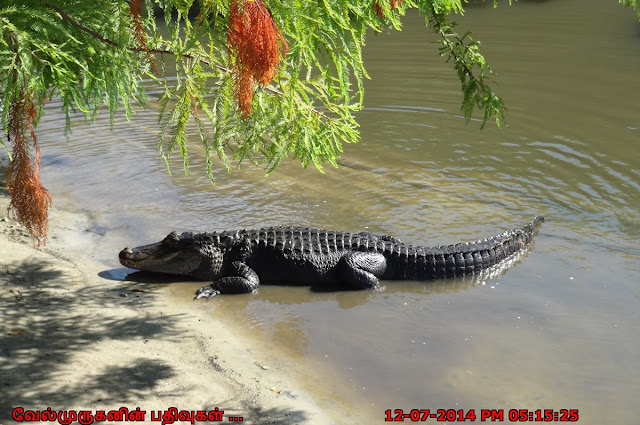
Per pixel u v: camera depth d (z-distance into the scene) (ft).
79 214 33.83
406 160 39.96
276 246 28.22
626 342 22.54
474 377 20.94
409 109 48.39
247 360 21.99
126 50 15.76
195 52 17.99
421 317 24.73
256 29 12.98
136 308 25.27
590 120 44.75
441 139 42.96
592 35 65.46
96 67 15.83
